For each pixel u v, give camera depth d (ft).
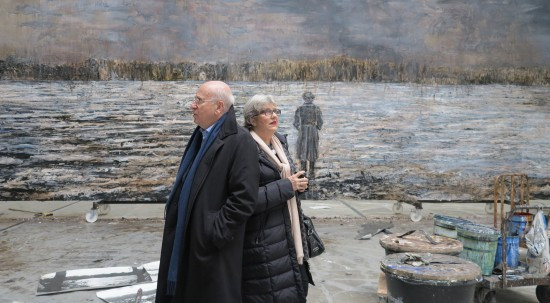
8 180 28.17
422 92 30.14
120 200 28.68
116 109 28.73
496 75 30.50
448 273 11.94
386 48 30.01
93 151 28.63
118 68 28.76
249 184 9.03
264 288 9.50
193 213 9.13
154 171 28.91
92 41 28.60
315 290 16.20
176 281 9.14
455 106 30.22
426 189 30.01
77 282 16.42
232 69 29.48
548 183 30.53
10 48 28.14
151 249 21.45
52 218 28.63
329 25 29.76
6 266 18.58
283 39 29.60
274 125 10.68
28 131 28.30
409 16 30.12
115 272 17.51
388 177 29.89
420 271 12.11
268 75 29.63
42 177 28.35
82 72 28.55
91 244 22.33
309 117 29.58
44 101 28.37
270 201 9.45
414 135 30.07
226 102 9.60
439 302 11.82
